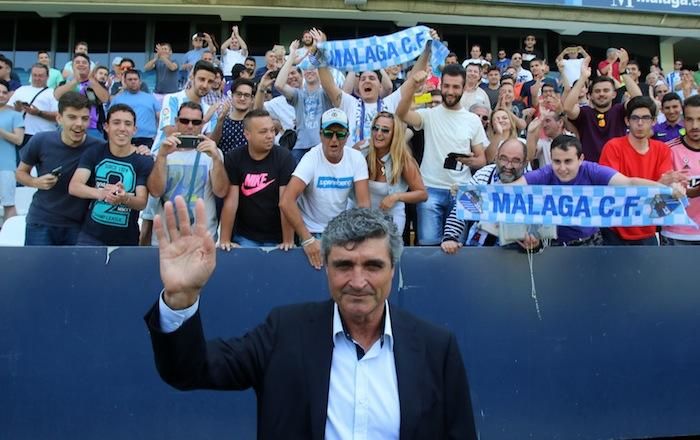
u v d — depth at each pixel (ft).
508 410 10.84
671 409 11.25
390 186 12.68
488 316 11.07
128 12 40.50
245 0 39.42
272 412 5.11
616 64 28.02
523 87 27.84
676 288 11.64
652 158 13.37
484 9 41.09
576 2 41.68
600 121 16.02
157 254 10.51
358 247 5.14
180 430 10.21
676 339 11.48
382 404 5.10
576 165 11.45
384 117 12.72
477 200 11.12
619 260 11.54
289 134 17.74
